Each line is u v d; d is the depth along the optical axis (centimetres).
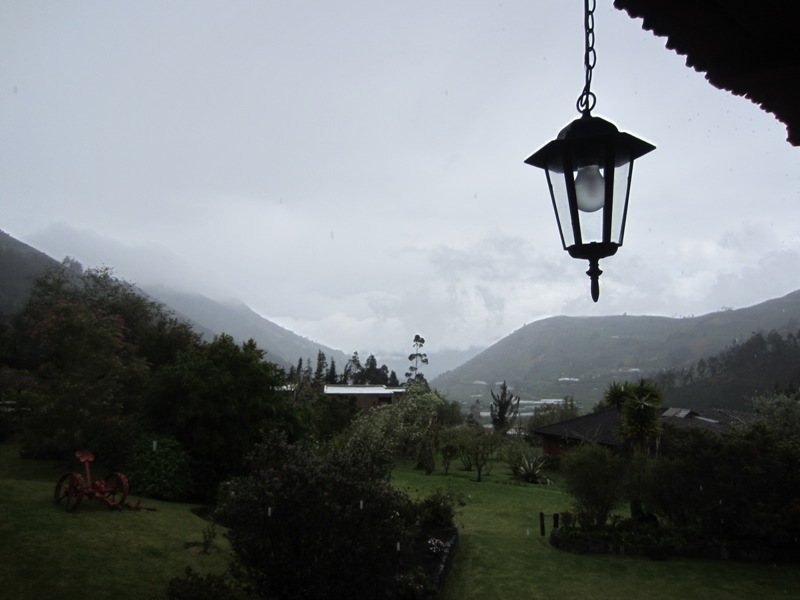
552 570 1224
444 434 3053
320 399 2788
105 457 1596
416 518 1366
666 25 237
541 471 2994
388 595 845
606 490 1491
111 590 804
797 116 286
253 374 1631
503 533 1614
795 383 5956
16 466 1598
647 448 1997
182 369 1622
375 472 858
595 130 271
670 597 1084
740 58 243
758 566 1299
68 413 1535
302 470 769
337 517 740
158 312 3148
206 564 959
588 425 3522
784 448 1403
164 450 1485
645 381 2102
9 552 869
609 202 270
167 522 1172
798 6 213
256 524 753
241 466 1544
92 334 1664
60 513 1099
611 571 1238
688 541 1385
